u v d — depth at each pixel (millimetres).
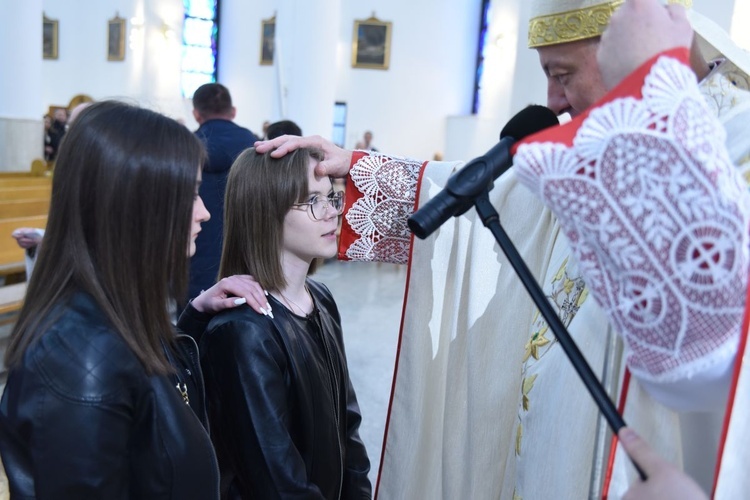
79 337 787
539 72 3859
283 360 1148
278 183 1182
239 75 12938
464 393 1307
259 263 1215
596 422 815
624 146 581
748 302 558
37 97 6996
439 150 12578
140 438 845
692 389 593
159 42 12125
